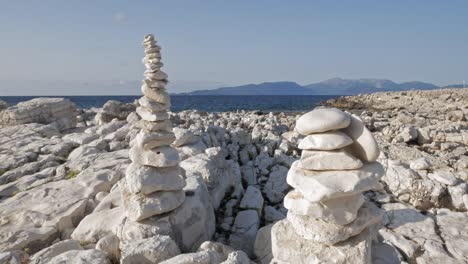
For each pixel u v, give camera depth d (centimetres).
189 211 225
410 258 214
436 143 536
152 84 217
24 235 228
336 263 154
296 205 158
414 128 570
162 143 222
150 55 218
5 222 252
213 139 429
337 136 147
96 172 325
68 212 260
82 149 428
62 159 423
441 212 270
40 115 669
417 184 308
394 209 273
